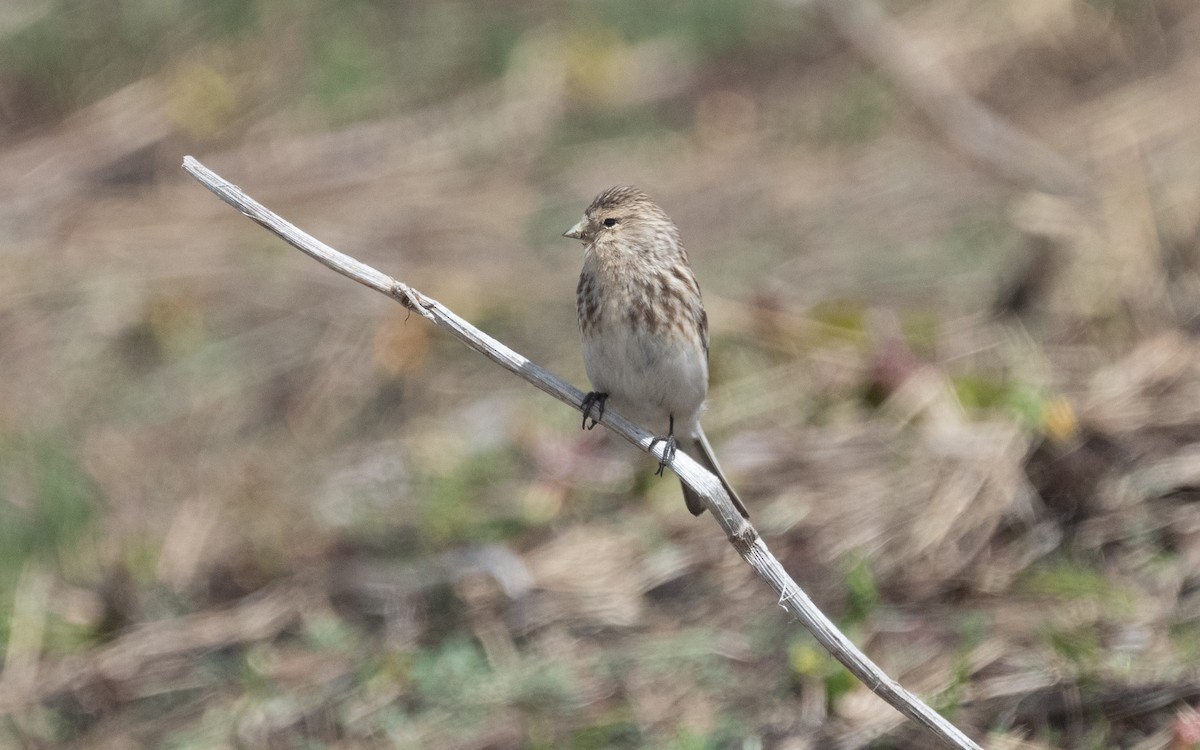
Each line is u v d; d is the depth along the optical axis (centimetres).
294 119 1880
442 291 1472
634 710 938
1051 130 1658
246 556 1173
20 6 2011
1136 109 1636
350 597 1106
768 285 1423
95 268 1593
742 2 1914
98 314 1512
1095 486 1016
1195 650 875
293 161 1805
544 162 1758
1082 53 1778
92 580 1181
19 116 1947
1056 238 1314
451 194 1706
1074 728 853
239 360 1443
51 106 1950
